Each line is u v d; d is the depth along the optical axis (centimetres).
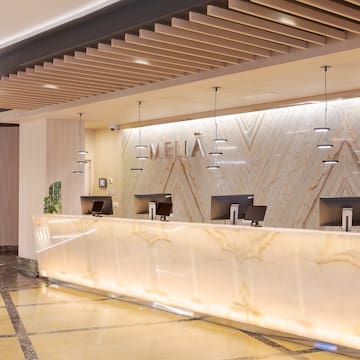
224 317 685
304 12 539
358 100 888
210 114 1091
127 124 1277
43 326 686
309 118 955
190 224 718
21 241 1195
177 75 812
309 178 953
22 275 1075
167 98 932
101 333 653
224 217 757
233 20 558
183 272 732
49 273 1004
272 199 1009
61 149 1155
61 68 785
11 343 611
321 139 936
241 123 1063
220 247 681
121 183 1329
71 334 649
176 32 612
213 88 847
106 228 860
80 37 748
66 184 1159
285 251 610
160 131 1230
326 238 572
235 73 741
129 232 816
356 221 634
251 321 652
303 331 601
